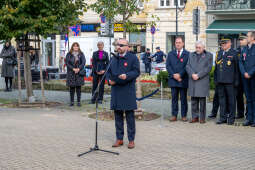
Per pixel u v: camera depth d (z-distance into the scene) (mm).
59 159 7352
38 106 13336
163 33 33500
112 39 27672
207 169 6789
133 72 7895
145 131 9672
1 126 10070
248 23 29344
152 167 6891
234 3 30344
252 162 7203
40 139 8805
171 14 33062
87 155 7613
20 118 11156
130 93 7988
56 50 34625
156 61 27281
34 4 12828
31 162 7172
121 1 11977
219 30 29203
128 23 12023
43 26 12922
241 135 9297
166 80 17922
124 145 8383
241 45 11203
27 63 13969
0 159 7348
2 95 16203
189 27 32469
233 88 10391
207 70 10422
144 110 12414
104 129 9883
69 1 14023
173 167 6891
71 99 13508
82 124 10438
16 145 8305
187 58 10766
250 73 9969
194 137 9094
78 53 13391
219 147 8234
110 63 8055
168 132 9578
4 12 12398
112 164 7059
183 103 10914
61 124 10406
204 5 31719
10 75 17391
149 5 33750
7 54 17234
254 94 10148
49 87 18844
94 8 12898
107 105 13633
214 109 11445
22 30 12695
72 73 13289
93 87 13984
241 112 11375
